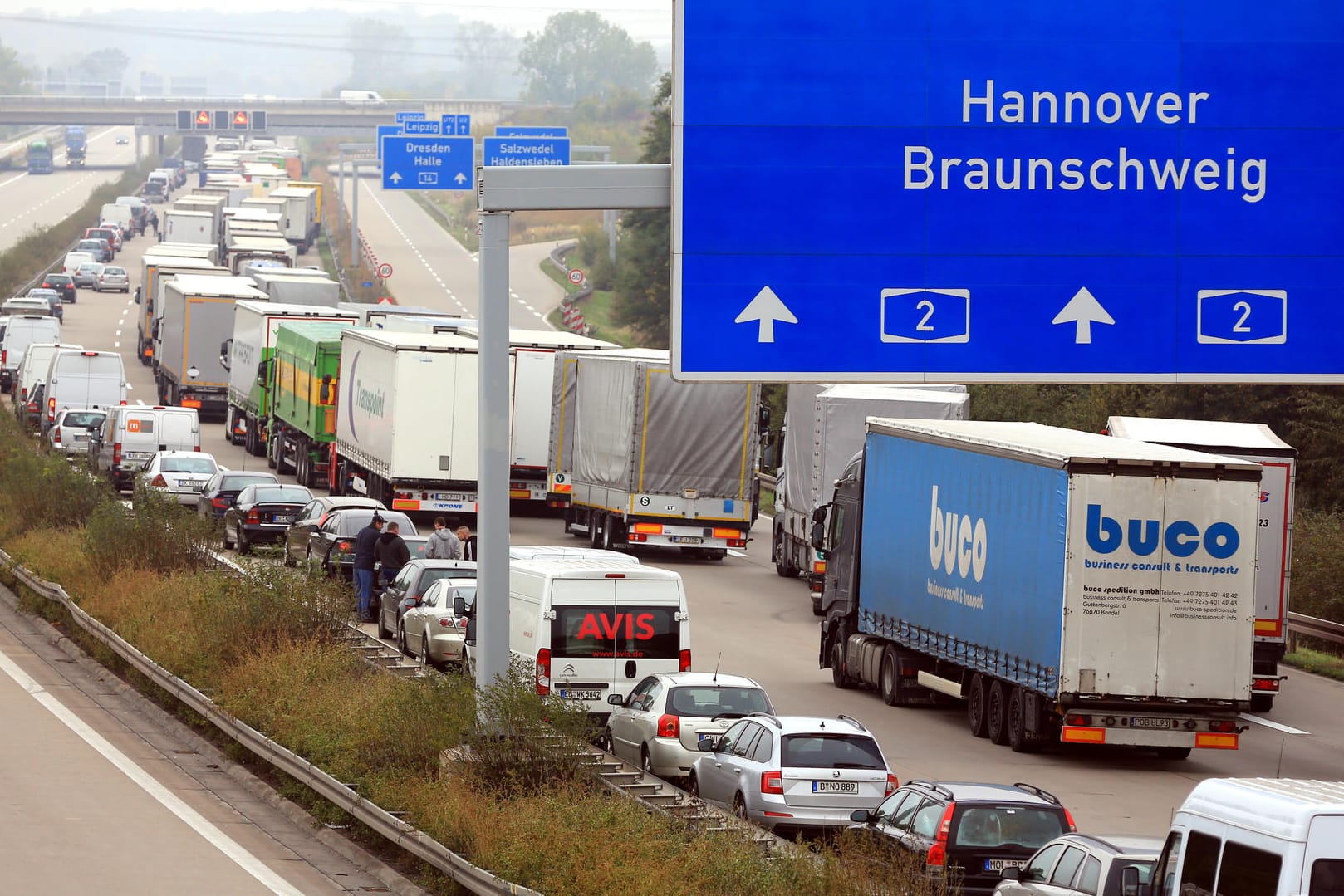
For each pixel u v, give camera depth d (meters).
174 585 107.50
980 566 94.94
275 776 77.19
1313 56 65.62
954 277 65.00
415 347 160.50
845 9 64.75
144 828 66.94
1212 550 87.19
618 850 54.38
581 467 163.88
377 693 78.62
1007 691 92.81
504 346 70.44
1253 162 65.56
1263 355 65.69
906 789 62.78
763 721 71.94
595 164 68.94
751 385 155.25
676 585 88.81
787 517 152.12
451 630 101.38
